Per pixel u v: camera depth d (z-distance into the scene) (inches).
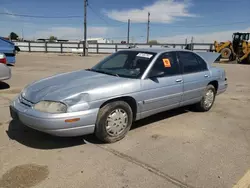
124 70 164.6
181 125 177.9
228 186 103.9
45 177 106.7
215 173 113.7
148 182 105.0
